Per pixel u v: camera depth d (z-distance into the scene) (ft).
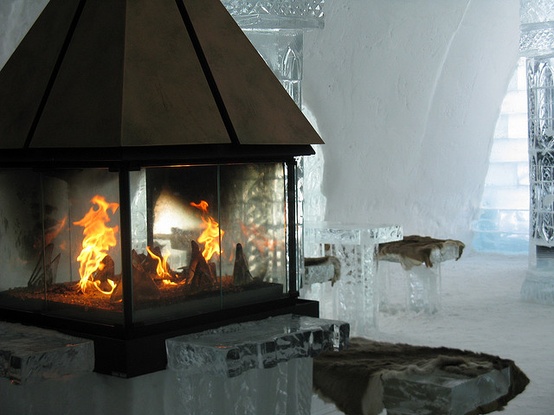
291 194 10.55
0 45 12.64
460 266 26.63
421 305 19.25
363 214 24.77
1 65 12.66
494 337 16.93
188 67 9.53
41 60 9.95
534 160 20.94
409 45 21.65
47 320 9.56
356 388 9.29
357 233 16.48
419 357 10.08
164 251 9.12
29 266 9.80
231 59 10.00
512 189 29.25
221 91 9.58
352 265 16.83
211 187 9.57
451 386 8.68
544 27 20.40
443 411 8.69
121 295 8.79
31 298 9.82
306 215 23.00
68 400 9.48
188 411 9.33
